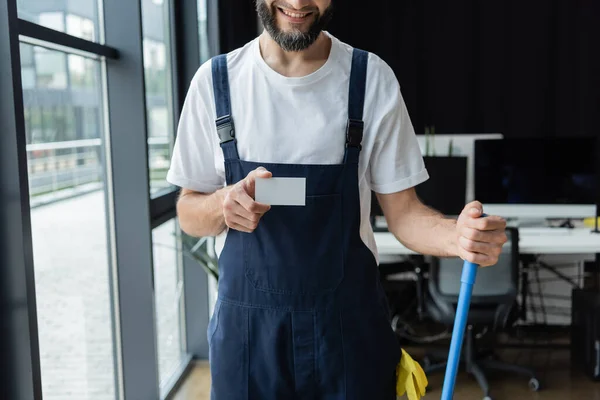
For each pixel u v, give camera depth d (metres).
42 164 2.08
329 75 1.37
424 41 4.80
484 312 3.26
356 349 1.38
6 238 1.64
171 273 3.53
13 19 1.60
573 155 3.74
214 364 1.43
